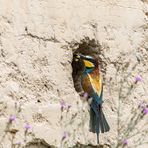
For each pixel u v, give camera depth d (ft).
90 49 44.70
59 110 41.32
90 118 42.50
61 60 42.50
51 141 40.57
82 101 42.55
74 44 43.29
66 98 42.06
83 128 41.34
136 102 44.96
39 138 40.16
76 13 43.57
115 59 44.83
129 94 44.75
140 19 46.21
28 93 40.65
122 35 45.27
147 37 46.42
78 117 41.98
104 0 44.91
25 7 41.55
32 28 41.60
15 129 39.34
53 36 42.37
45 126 40.57
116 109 44.04
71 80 42.73
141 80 45.57
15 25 40.96
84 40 43.73
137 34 45.91
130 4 45.98
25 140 39.01
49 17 42.42
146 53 46.19
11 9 40.98
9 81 40.09
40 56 41.63
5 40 40.47
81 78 45.55
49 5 42.55
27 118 40.04
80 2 43.86
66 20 43.06
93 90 43.93
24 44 41.11
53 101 41.47
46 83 41.55
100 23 44.47
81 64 45.98
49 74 41.78
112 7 45.19
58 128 40.98
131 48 45.47
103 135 42.73
